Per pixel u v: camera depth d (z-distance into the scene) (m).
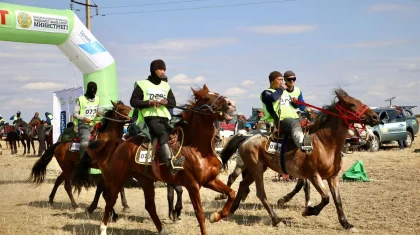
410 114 27.47
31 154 31.66
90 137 11.13
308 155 8.68
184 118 7.86
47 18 15.49
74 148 11.34
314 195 12.58
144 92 7.99
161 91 8.06
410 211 10.05
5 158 27.61
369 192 12.52
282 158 8.98
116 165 8.51
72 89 19.55
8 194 13.70
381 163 19.17
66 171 11.52
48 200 12.66
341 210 8.73
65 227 9.38
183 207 11.38
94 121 11.41
